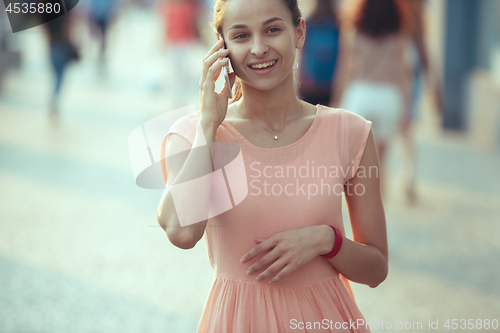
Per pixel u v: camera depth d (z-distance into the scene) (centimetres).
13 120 924
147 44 1859
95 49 1501
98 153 748
